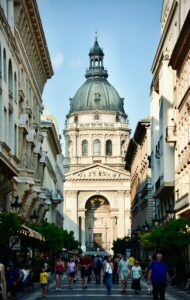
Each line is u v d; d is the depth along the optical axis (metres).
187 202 61.75
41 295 44.41
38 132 80.19
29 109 68.50
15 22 58.38
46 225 76.44
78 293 47.38
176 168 71.81
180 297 41.44
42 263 63.09
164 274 29.02
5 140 52.22
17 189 63.44
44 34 72.38
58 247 76.69
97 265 62.97
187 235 52.81
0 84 48.66
